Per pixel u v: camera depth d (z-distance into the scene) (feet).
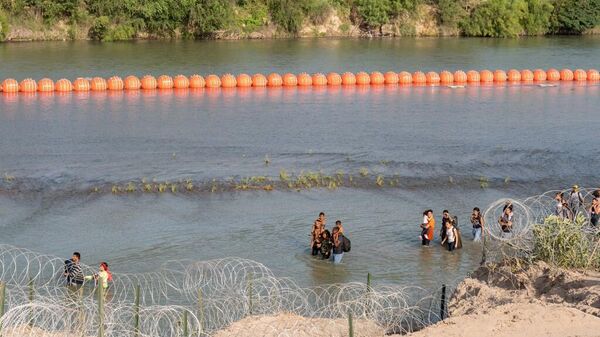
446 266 89.66
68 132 154.30
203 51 304.91
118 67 254.68
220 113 178.81
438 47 339.98
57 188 116.88
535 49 337.52
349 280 84.74
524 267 79.00
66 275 79.41
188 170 128.36
